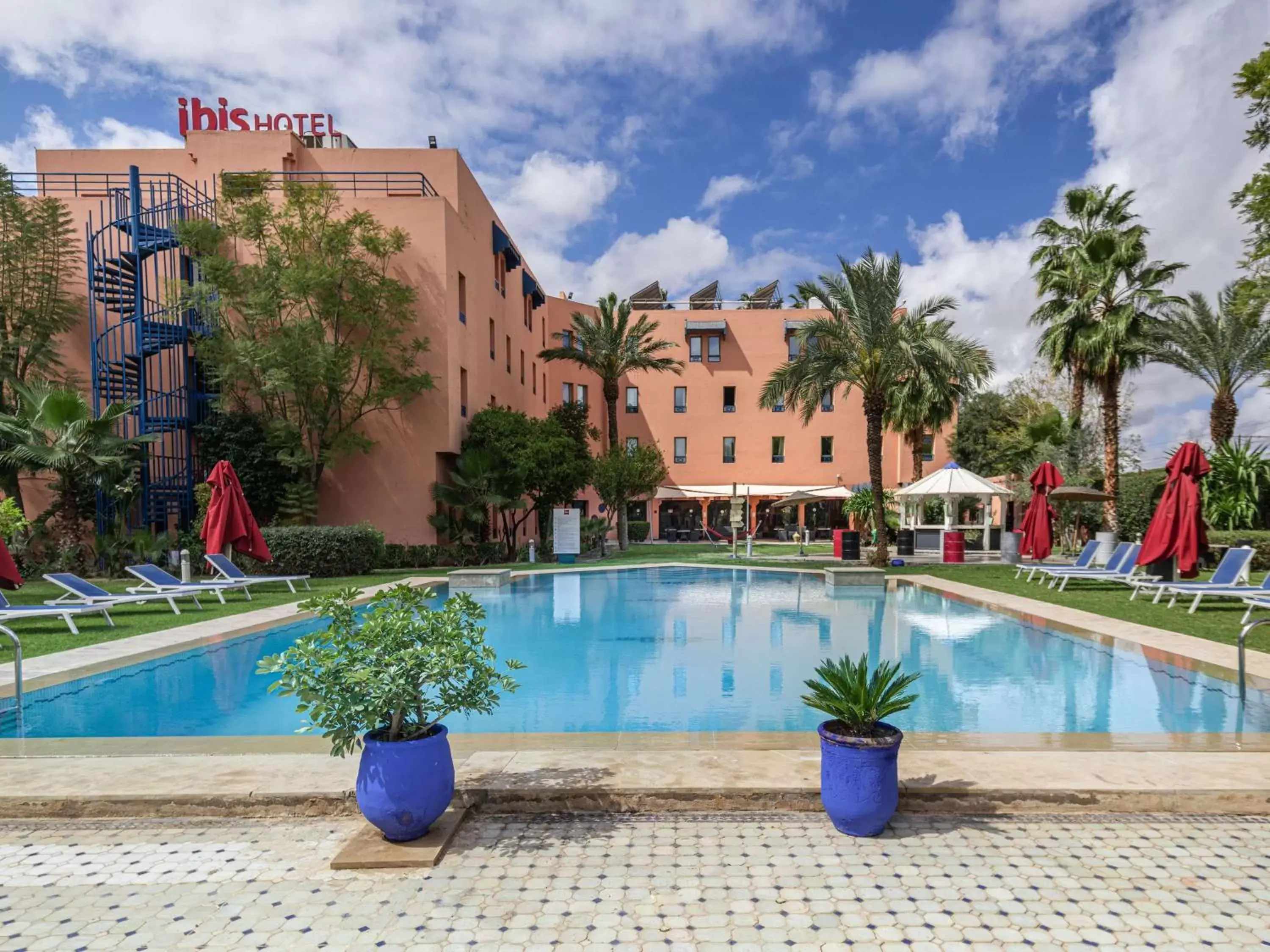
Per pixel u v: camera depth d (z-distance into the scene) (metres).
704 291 41.28
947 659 8.66
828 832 3.69
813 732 5.30
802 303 47.22
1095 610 11.20
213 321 18.89
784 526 38.34
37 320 20.33
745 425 38.97
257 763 4.47
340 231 19.47
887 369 19.25
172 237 20.22
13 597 13.13
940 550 26.84
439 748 3.48
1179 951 2.67
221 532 13.45
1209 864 3.35
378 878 3.23
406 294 20.23
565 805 3.96
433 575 17.88
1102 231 22.41
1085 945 2.71
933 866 3.33
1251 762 4.36
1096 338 21.39
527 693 7.33
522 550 24.11
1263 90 12.29
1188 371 21.69
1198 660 7.34
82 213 21.33
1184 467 12.09
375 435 21.14
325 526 18.78
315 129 24.47
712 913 2.93
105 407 19.52
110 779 4.18
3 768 4.40
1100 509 25.39
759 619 12.01
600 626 11.48
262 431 19.53
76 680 7.01
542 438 22.47
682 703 6.93
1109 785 3.98
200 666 8.42
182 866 3.38
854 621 11.72
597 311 39.53
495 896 3.07
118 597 10.23
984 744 4.77
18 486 19.16
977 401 42.06
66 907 3.02
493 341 26.73
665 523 39.66
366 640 3.56
